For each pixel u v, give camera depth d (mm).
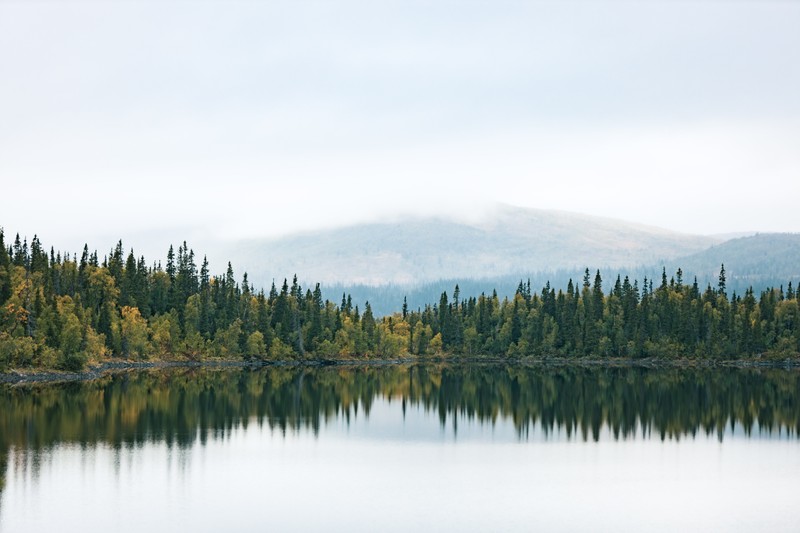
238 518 77250
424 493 87125
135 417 132750
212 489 87188
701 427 132000
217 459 102062
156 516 77250
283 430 124938
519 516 79250
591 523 77500
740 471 98875
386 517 78312
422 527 75438
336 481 91812
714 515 80562
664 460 104938
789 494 88438
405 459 104312
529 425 133500
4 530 72500
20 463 96812
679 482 93250
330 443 114500
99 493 84438
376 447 112250
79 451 104312
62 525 74188
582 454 108688
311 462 101438
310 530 74125
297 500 83625
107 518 76375
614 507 82812
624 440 119562
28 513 77375
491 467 99938
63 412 135125
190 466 97688
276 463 100500
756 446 115000
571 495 87125
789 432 127375
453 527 75500
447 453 108562
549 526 76375
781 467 101188
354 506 81812
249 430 123938
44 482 88250
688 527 76812
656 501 85188
